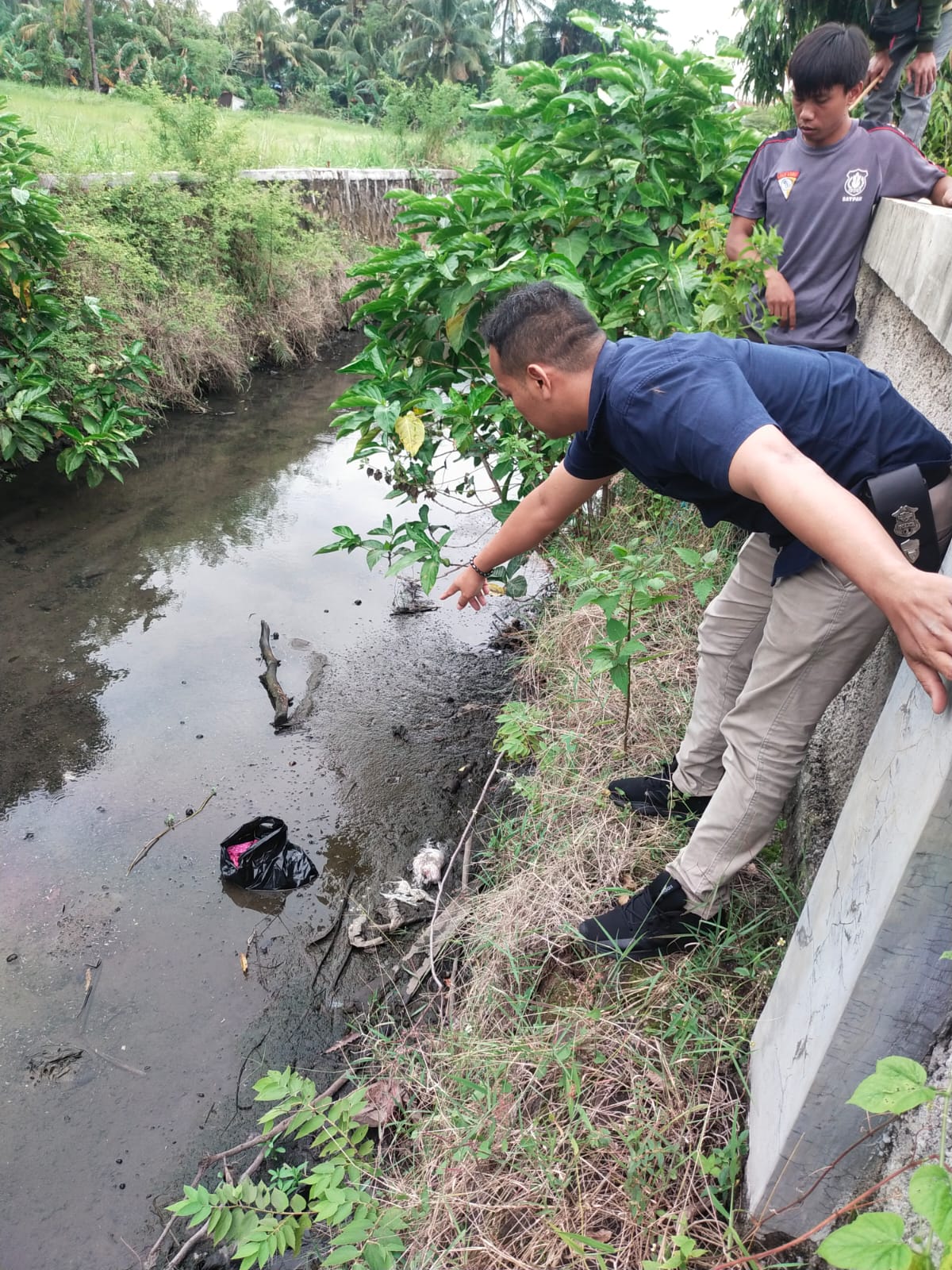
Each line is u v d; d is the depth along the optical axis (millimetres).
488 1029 2080
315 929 2771
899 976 1147
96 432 5363
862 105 3623
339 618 4434
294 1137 2178
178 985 2586
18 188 5074
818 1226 1271
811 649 1611
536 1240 1563
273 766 3436
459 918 2537
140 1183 2104
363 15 52531
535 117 3746
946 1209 865
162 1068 2357
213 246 8000
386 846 3068
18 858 2994
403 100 14500
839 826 1434
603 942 2066
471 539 5273
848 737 2096
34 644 4133
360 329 10164
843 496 1173
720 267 3006
